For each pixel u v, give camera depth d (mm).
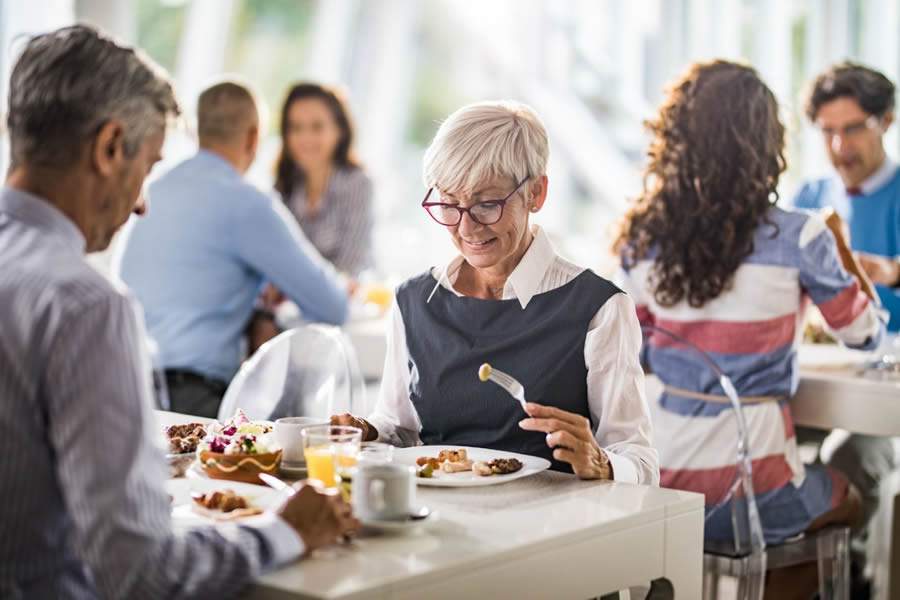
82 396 1229
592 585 1542
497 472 1779
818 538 2586
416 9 6004
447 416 2025
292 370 2502
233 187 3152
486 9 5969
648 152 2602
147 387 1293
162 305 3129
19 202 1337
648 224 2566
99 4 4195
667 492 1713
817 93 3449
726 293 2523
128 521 1218
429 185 1966
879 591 2928
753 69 2551
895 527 2764
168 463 1798
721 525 2381
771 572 2666
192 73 5258
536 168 1938
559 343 1964
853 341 2672
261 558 1305
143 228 3145
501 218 1919
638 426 1941
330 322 3357
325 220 4379
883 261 3082
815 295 2574
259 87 5570
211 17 5262
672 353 2580
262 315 3365
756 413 2533
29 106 1330
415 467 1802
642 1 5871
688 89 2549
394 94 6023
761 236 2508
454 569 1366
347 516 1433
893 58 5520
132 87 1356
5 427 1253
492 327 2008
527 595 1455
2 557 1270
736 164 2498
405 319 2090
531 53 5969
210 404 3141
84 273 1280
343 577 1312
